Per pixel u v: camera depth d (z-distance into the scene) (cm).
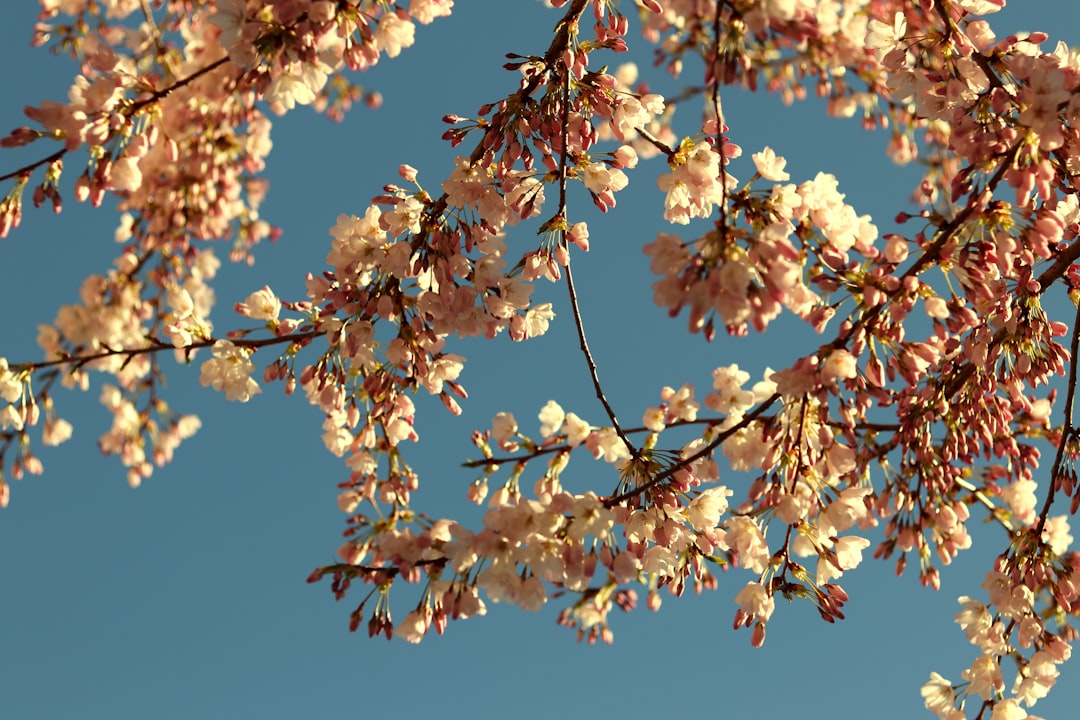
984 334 454
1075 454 473
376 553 389
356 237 451
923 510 471
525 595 358
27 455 416
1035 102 361
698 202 450
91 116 373
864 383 385
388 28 402
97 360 424
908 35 437
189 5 445
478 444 438
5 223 383
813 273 388
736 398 437
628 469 427
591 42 459
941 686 494
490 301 453
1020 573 470
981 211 365
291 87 396
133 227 448
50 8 426
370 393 474
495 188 464
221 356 446
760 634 422
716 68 309
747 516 421
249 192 477
